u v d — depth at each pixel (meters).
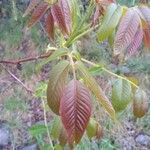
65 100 0.25
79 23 0.34
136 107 0.34
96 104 1.15
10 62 0.43
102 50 1.46
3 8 1.61
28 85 1.38
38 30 1.54
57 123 0.40
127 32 0.27
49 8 0.32
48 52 0.40
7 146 1.22
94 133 0.43
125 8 0.29
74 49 0.33
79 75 0.27
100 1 0.33
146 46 0.28
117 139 1.20
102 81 1.30
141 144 1.22
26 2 1.58
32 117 1.29
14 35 1.55
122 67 1.43
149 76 1.42
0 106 1.33
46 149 0.48
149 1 0.33
